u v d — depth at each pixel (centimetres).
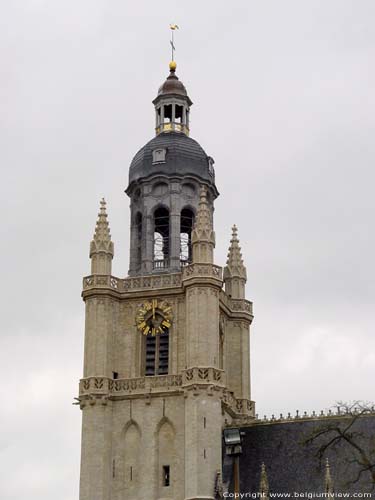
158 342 10925
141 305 11050
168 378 10600
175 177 11612
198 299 10688
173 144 11806
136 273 11475
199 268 10775
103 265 11094
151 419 10506
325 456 10062
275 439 10419
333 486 9762
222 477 10319
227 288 11925
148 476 10325
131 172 11894
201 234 10925
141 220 11638
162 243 11656
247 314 11812
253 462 10325
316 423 10369
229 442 10369
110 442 10531
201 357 10469
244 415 11362
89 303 10981
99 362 10725
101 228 11256
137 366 10862
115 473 10438
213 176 11981
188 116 12275
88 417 10550
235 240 12150
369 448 9925
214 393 10394
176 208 11519
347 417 10275
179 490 10231
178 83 12344
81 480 10375
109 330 10906
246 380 11562
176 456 10350
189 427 10262
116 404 10656
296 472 10069
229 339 11681
